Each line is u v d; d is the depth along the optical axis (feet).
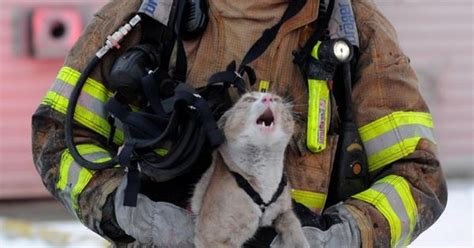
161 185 18.45
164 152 17.81
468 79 67.31
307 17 19.30
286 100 18.93
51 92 20.11
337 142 19.61
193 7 19.38
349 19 19.74
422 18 67.05
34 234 47.37
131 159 17.39
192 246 17.81
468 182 63.98
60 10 62.54
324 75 19.08
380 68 20.22
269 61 19.20
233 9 19.35
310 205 19.26
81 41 20.45
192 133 17.16
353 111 20.24
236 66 19.15
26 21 62.34
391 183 19.63
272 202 17.39
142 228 18.04
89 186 19.02
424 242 47.42
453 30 67.36
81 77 19.57
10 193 61.46
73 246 46.34
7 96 62.28
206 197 17.44
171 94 18.45
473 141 66.74
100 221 18.65
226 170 17.40
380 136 20.06
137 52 19.02
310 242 18.08
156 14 19.36
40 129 20.08
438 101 67.10
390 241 19.01
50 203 61.11
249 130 17.01
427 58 67.31
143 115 17.70
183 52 19.06
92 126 19.80
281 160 17.44
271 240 17.60
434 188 19.98
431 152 20.08
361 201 19.24
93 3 62.90
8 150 62.23
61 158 19.63
